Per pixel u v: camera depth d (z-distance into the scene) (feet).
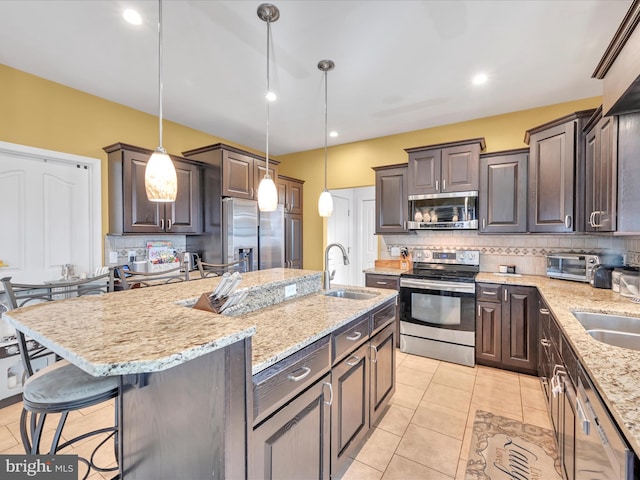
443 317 10.12
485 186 10.40
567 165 8.23
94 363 2.20
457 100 10.02
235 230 11.42
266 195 6.43
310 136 13.79
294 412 3.86
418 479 5.31
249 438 3.03
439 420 6.95
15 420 6.85
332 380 4.72
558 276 9.39
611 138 5.63
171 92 9.54
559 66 7.99
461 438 6.34
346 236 17.43
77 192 9.64
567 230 8.25
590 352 3.81
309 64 7.92
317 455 4.36
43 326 3.11
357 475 5.40
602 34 6.70
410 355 10.68
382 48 7.24
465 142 10.44
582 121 7.93
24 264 8.59
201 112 11.08
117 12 6.09
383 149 13.80
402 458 5.80
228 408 2.77
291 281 6.50
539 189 9.06
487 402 7.66
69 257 9.45
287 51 7.37
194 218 11.79
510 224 10.03
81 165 9.71
